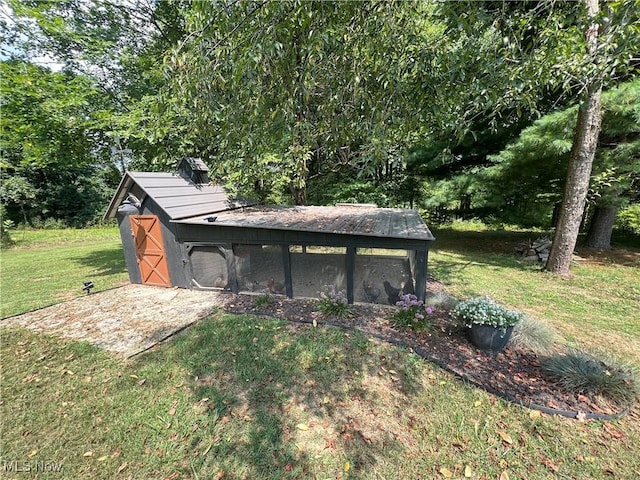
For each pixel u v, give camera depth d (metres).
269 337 3.96
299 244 5.05
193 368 3.43
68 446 2.56
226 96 2.87
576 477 2.18
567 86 3.50
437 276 6.61
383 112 2.66
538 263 7.57
